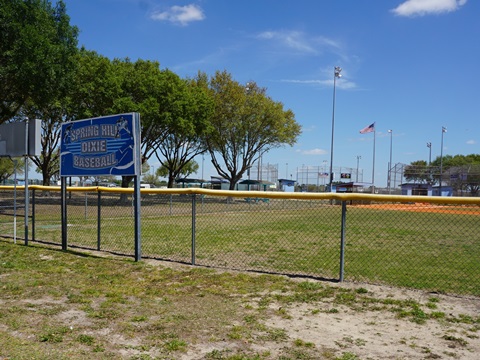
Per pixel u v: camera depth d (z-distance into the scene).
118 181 76.50
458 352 4.26
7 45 20.55
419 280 7.52
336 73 40.59
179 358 4.01
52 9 23.75
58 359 3.91
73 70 24.05
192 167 92.94
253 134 46.38
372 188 49.62
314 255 10.17
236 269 8.14
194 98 36.69
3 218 18.73
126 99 30.73
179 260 9.10
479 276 7.91
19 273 7.42
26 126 10.48
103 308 5.52
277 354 4.13
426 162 93.50
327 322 5.14
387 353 4.21
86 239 12.49
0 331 4.61
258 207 28.12
